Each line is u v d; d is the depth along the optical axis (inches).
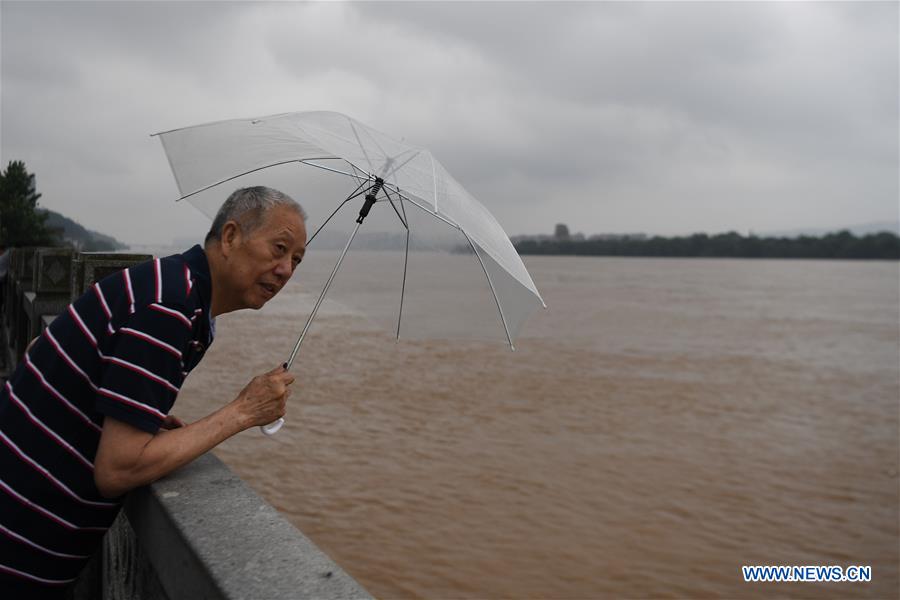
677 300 2524.6
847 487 441.4
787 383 842.2
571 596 281.0
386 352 935.0
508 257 96.0
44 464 69.2
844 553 344.5
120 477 66.4
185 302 68.7
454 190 95.3
